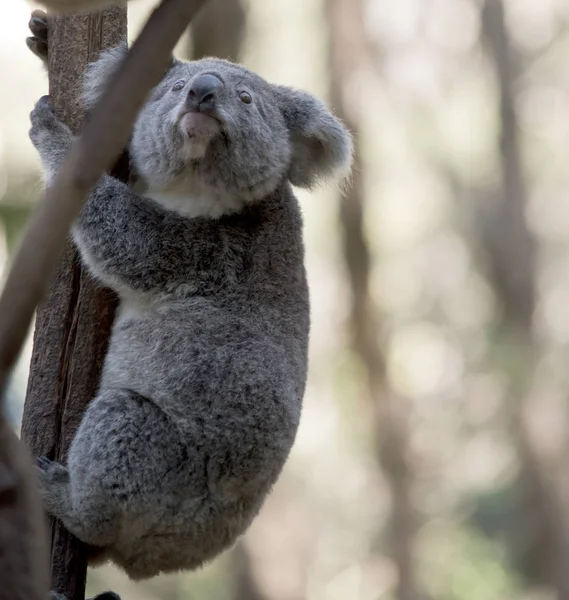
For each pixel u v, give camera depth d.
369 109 15.00
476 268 17.09
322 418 17.58
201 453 4.64
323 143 5.59
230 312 4.93
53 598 4.36
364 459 17.27
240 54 13.16
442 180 17.09
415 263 17.97
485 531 16.69
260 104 5.39
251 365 4.79
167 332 4.82
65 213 1.80
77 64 4.95
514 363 15.65
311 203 16.23
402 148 16.67
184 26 1.88
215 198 5.16
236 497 4.74
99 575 15.80
